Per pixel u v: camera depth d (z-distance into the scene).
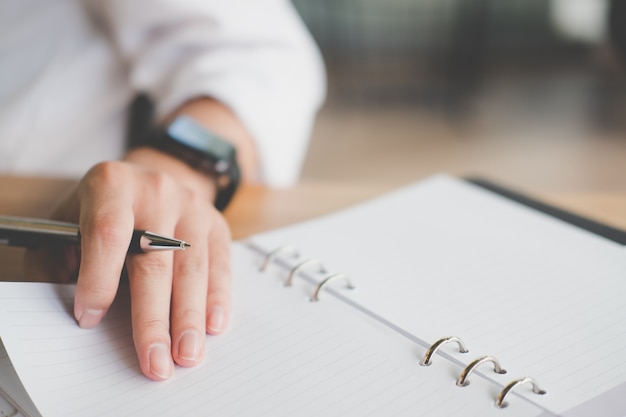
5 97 0.89
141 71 0.80
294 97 0.80
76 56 0.88
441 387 0.39
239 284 0.50
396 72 2.99
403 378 0.40
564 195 0.69
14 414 0.36
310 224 0.60
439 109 2.75
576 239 0.57
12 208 0.61
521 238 0.58
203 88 0.73
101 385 0.38
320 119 2.66
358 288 0.50
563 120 2.62
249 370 0.40
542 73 3.05
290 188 0.71
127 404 0.37
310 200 0.68
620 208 0.66
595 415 0.37
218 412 0.37
